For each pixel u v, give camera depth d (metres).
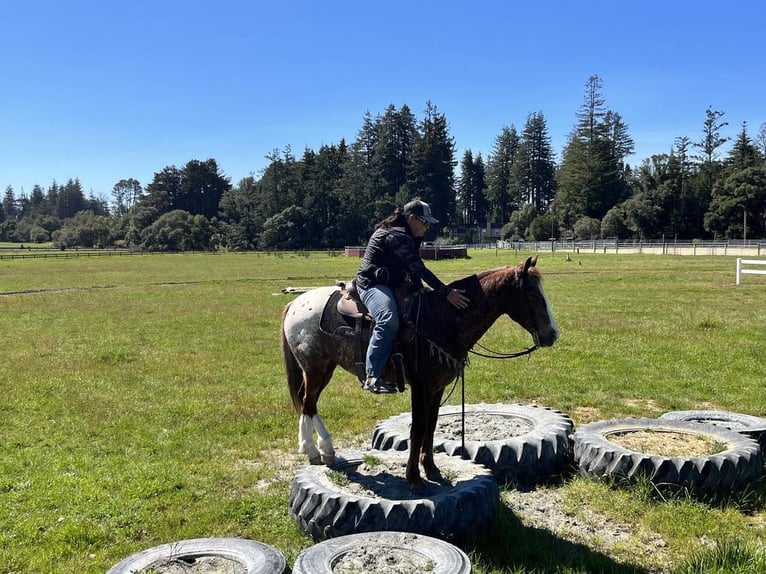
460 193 151.00
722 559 4.85
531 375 12.09
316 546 4.80
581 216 110.94
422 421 5.86
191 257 85.94
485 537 5.55
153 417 9.72
